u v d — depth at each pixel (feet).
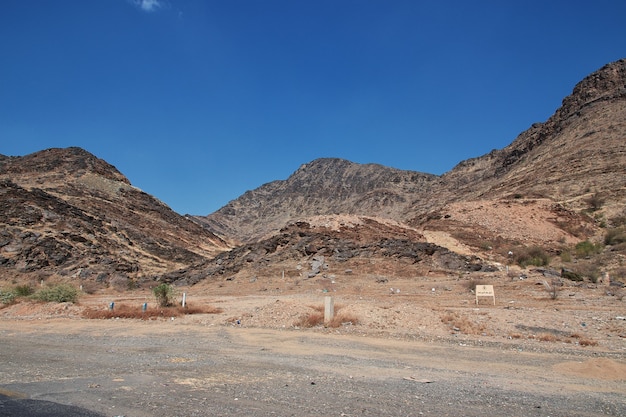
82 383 30.73
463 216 219.20
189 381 31.24
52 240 189.67
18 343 51.26
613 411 25.23
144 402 25.94
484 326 56.34
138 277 191.21
